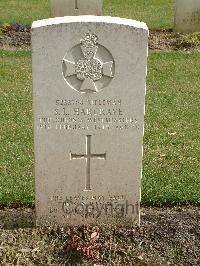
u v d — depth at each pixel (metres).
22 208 2.63
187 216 2.56
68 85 2.26
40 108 2.28
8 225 2.47
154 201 2.67
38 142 2.33
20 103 3.79
